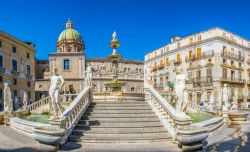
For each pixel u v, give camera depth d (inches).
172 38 2608.3
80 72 2281.0
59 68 2284.7
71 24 2699.3
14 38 1745.8
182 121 463.5
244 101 2265.0
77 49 2613.2
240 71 2263.8
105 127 518.6
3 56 1631.4
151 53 2856.8
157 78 2701.8
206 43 2151.8
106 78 2156.7
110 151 416.5
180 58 2402.8
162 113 564.7
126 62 2699.3
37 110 895.1
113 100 770.8
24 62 1900.8
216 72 2062.0
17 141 493.7
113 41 890.7
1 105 1551.4
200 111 944.9
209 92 2095.2
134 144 463.5
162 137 482.9
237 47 2251.5
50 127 446.6
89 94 666.2
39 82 2282.2
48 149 410.9
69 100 828.0
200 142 422.3
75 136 485.4
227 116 761.6
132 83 2060.8
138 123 544.1
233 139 520.7
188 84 2277.3
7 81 1651.1
